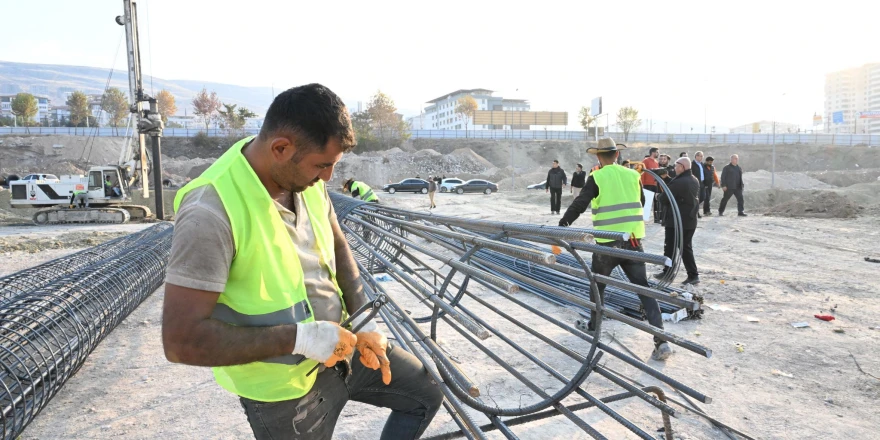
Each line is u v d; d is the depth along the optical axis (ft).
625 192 15.47
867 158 212.84
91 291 16.94
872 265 27.73
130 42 72.69
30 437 11.51
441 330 17.81
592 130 272.92
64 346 14.14
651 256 5.73
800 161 215.92
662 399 9.77
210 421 12.13
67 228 61.57
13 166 196.03
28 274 19.16
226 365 4.96
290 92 5.11
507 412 7.86
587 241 6.37
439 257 9.59
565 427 11.37
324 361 5.36
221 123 249.96
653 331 5.98
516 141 243.81
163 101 348.79
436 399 7.17
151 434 11.56
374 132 241.35
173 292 4.79
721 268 27.58
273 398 5.69
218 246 4.88
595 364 7.29
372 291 11.27
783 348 15.75
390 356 6.85
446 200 92.58
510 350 15.84
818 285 23.20
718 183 51.55
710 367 14.48
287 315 5.43
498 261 22.18
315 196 6.31
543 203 79.05
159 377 14.80
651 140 268.00
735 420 11.53
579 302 7.24
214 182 5.04
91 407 12.96
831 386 13.20
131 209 73.31
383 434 7.27
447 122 505.66
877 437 10.82
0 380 10.75
